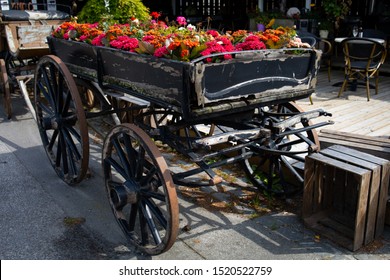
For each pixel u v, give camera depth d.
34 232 2.95
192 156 2.47
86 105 5.32
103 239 2.88
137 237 2.78
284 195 3.37
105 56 3.01
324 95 6.08
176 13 10.66
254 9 9.19
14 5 7.55
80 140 3.32
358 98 5.91
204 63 2.33
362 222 2.68
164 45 2.56
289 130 3.05
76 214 3.20
